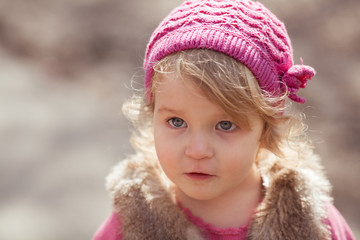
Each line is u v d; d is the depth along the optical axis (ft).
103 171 14.23
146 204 5.26
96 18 24.12
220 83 4.56
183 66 4.60
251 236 5.18
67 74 20.40
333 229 5.41
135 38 22.43
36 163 14.88
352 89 17.51
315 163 5.86
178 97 4.64
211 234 5.31
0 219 12.47
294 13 23.08
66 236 11.91
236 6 5.07
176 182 4.92
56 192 13.57
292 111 5.64
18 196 13.51
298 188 5.19
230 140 4.76
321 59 19.75
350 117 16.06
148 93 5.41
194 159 4.72
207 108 4.59
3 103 17.98
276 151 5.36
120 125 16.63
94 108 17.89
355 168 13.83
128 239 5.21
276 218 5.10
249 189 5.45
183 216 5.24
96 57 21.36
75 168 14.46
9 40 22.53
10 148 15.52
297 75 5.15
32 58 21.54
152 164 5.70
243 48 4.75
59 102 18.31
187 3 5.34
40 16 24.31
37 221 12.42
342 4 23.57
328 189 5.65
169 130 4.87
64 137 16.11
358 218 12.34
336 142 14.88
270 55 4.98
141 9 24.84
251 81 4.77
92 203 13.07
